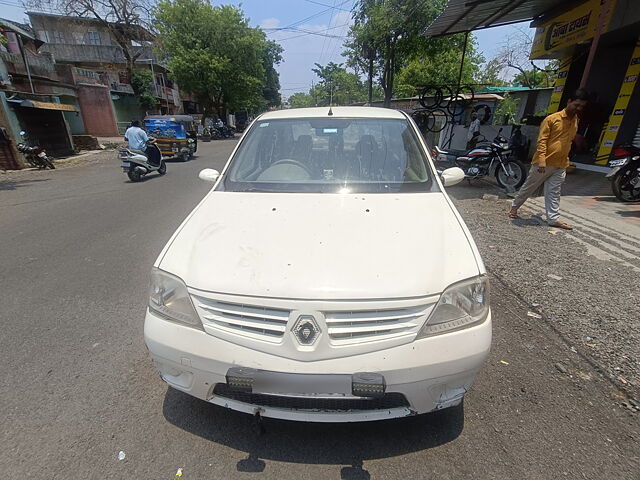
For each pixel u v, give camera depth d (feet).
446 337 5.36
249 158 9.48
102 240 16.39
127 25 73.82
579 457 5.89
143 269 13.29
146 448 6.17
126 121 85.61
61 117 50.90
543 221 17.60
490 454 5.99
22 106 42.50
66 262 13.94
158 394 7.36
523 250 13.98
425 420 6.67
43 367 8.14
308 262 5.72
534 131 32.17
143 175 34.37
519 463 5.82
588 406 6.89
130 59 79.61
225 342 5.41
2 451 6.10
